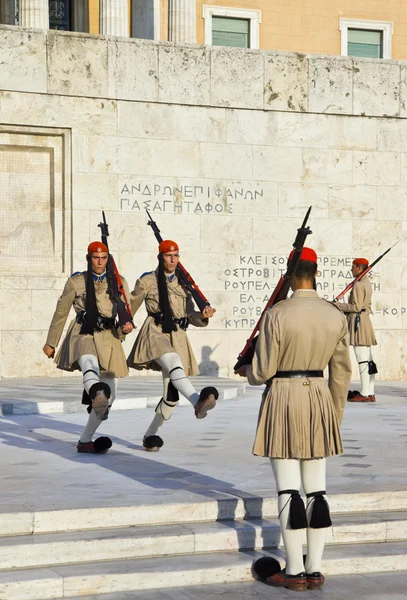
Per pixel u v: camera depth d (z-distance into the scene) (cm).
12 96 1978
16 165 2008
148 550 750
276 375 724
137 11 3212
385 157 2241
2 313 1958
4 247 1992
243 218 2136
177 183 2091
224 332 2112
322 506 712
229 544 773
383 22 3741
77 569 712
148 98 2069
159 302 1045
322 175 2195
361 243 2220
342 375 731
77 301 1043
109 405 987
